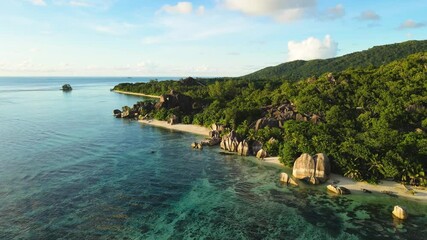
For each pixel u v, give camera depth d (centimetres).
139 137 10281
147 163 7369
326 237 4219
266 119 9481
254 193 5675
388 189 5741
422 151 6094
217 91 18462
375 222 4622
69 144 9019
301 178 6331
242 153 8194
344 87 11106
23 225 4353
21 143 8981
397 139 6506
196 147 8931
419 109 8506
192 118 12925
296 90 12588
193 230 4362
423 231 4359
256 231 4369
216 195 5569
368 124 8206
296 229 4422
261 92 15400
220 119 11262
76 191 5581
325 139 6888
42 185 5812
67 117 14150
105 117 14438
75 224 4422
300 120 9575
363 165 6225
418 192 5591
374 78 11438
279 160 7481
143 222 4547
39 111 15962
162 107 14588
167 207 5059
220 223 4575
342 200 5359
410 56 13250
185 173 6712
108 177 6353
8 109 16562
